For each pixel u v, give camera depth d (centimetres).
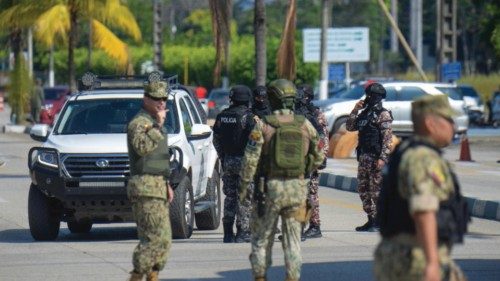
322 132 4991
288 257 3456
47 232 5178
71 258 4584
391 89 12025
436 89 12194
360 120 5294
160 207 3488
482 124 17300
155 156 3484
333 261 4425
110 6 14200
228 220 4994
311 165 3528
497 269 4178
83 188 5038
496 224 5888
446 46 13225
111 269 4269
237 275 4094
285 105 3497
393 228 2305
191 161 5272
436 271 2195
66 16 14112
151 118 3506
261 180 3459
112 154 5056
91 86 5650
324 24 16288
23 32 16538
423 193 2223
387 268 2300
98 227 5962
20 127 16438
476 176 8269
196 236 5350
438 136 2314
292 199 3441
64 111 5453
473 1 19075
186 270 4209
